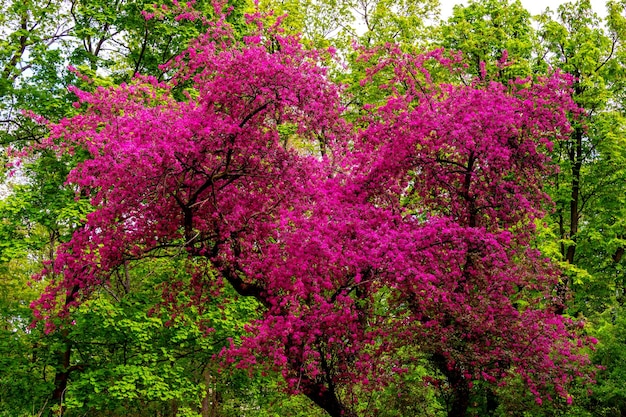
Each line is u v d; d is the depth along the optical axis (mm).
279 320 7273
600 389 11516
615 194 17344
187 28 14000
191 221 8492
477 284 8344
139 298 12883
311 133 8594
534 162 8805
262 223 8555
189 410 13281
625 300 17156
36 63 13148
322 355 7809
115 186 7801
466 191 8969
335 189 8742
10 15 14047
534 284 8305
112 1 14258
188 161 7977
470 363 7586
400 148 8734
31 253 15188
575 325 8422
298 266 7320
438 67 14734
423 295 7668
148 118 7734
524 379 8367
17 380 12188
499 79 16109
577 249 18156
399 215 8438
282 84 7781
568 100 8766
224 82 7938
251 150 8125
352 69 16875
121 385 11273
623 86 18078
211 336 13039
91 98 8398
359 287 8188
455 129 8391
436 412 10766
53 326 8922
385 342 7906
